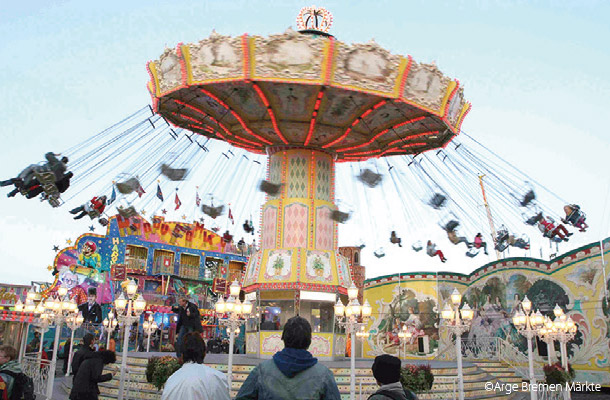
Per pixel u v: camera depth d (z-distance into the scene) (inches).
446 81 656.4
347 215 746.2
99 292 1400.1
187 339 193.0
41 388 604.1
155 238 1546.5
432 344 1163.3
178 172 674.2
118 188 664.4
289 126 749.9
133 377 609.0
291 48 586.9
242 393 155.3
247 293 775.7
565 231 731.4
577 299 941.2
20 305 814.5
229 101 693.3
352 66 600.4
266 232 798.5
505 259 1068.5
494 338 1039.0
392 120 742.5
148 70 685.3
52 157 634.2
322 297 741.9
